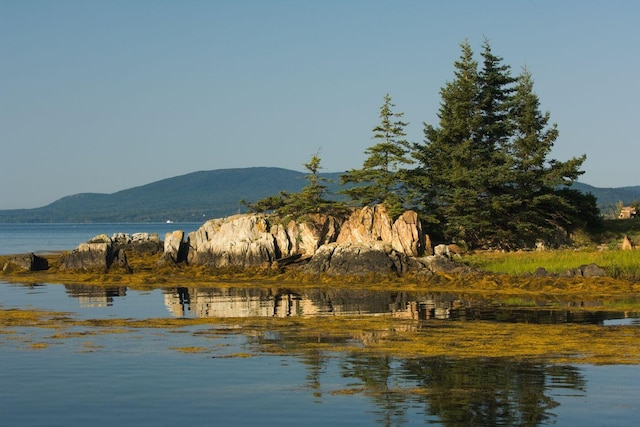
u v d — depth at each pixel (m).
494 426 17.56
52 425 17.94
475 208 69.19
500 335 29.55
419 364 24.03
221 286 54.00
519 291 47.72
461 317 35.25
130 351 26.58
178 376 22.61
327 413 18.61
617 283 48.19
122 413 18.83
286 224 67.69
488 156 74.19
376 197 69.19
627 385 21.22
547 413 18.58
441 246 61.41
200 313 37.81
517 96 76.19
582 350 26.20
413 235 64.69
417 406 19.19
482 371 22.95
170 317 36.19
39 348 27.20
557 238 72.06
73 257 68.31
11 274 65.31
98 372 23.19
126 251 84.31
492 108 77.50
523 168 74.81
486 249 69.88
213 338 29.33
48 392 20.83
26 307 40.84
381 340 28.56
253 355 25.72
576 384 21.34
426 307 39.62
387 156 70.94
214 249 68.06
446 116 77.88
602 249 66.38
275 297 45.84
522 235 71.12
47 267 70.00
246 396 20.28
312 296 46.38
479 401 19.62
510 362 24.25
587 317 34.94
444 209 70.25
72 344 28.05
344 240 66.31
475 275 53.53
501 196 69.56
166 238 70.38
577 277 50.44
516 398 19.88
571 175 74.50
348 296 46.22
